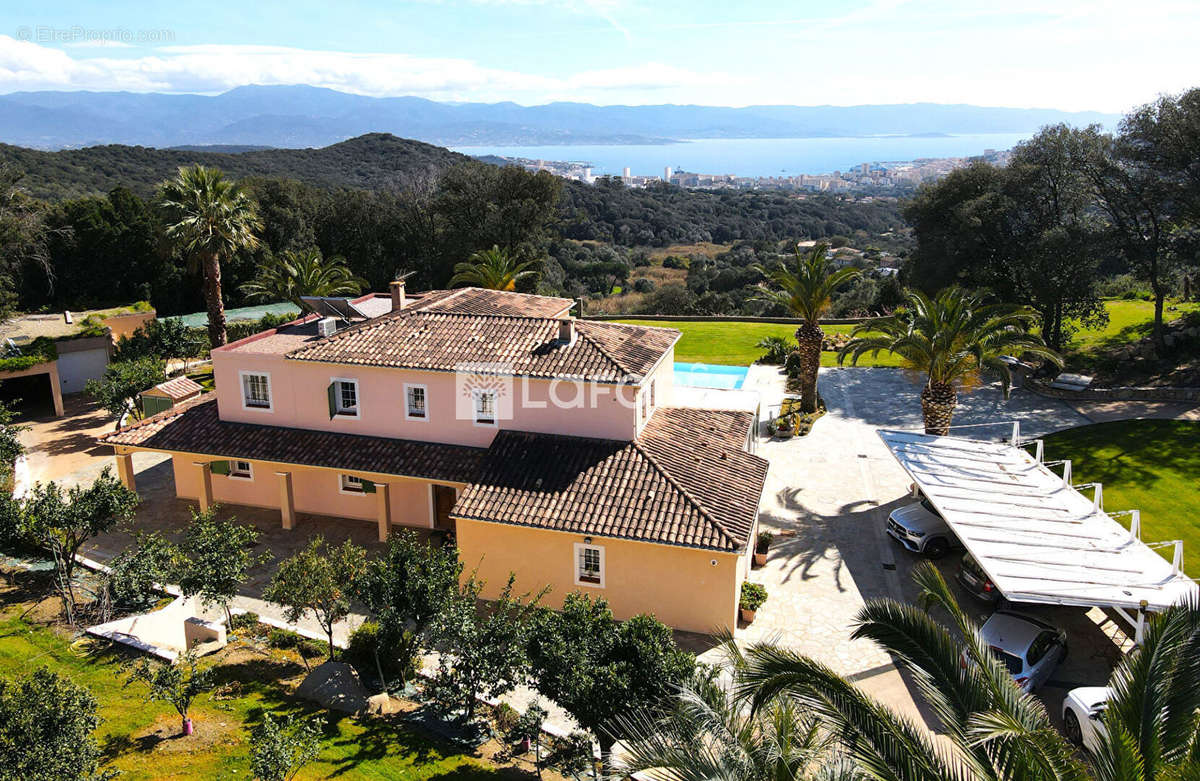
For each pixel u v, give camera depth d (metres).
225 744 15.17
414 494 26.47
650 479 21.94
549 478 22.39
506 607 16.55
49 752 11.63
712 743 10.82
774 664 10.64
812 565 24.59
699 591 20.48
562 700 14.01
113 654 18.83
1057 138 44.47
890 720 9.94
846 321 63.09
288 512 26.78
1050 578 17.95
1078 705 16.08
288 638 20.50
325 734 15.91
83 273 63.38
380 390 25.75
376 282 72.81
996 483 24.08
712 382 44.88
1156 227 42.19
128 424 37.22
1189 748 8.88
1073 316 45.22
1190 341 43.47
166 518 27.72
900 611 11.46
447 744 16.09
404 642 18.52
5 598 21.38
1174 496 27.73
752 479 23.42
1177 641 9.93
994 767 9.61
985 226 46.53
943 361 28.92
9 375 37.88
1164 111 39.88
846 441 35.81
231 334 50.78
